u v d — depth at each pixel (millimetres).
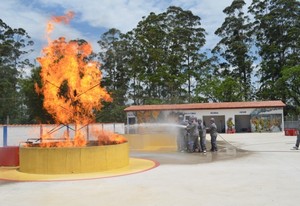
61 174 11039
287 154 15719
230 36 73875
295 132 30469
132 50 70875
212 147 17906
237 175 10219
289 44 63688
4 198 7941
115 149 11898
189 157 15305
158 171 11344
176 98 62000
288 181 9164
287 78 53656
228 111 41938
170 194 7883
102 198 7680
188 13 76000
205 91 59906
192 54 72938
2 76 65500
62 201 7508
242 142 24062
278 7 67375
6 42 70062
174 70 70562
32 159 11414
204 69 70750
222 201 7137
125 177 10305
